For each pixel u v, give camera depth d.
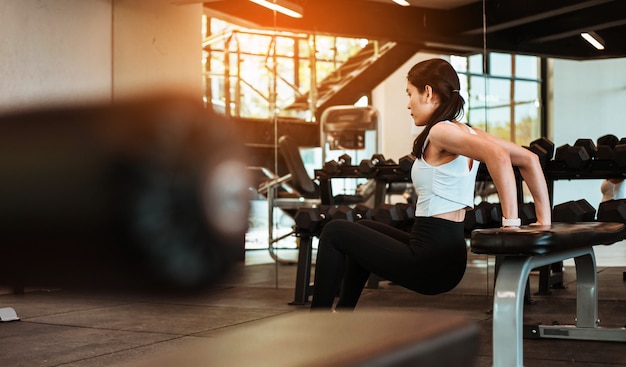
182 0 4.39
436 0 4.32
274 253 4.75
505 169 1.83
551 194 3.90
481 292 4.21
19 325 3.23
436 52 4.33
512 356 1.57
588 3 3.90
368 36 4.53
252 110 4.85
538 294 3.99
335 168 4.56
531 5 4.02
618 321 3.14
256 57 4.81
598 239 1.89
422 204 2.06
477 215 3.67
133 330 3.09
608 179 3.78
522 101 4.06
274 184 4.81
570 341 2.67
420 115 2.09
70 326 3.20
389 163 4.50
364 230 2.07
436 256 2.01
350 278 2.21
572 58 3.92
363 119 4.57
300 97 4.74
